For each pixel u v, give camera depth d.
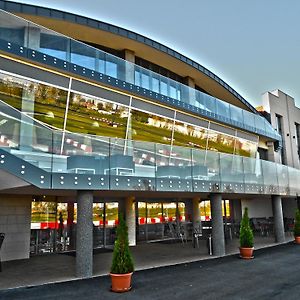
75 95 12.70
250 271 9.48
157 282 8.20
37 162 8.09
